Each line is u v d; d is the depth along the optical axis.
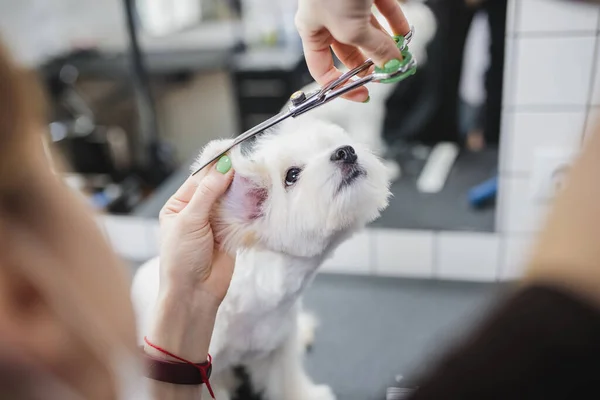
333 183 0.72
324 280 1.10
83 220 0.30
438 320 0.97
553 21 0.87
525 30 0.89
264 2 1.38
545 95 0.92
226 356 0.79
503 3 1.15
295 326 0.84
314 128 0.80
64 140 1.45
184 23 1.56
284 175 0.74
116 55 1.62
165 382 0.58
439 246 1.06
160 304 0.60
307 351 0.92
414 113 1.31
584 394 0.27
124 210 1.26
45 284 0.27
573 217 0.28
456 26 1.23
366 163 0.76
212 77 1.47
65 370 0.27
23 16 0.89
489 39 1.17
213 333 0.74
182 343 0.59
